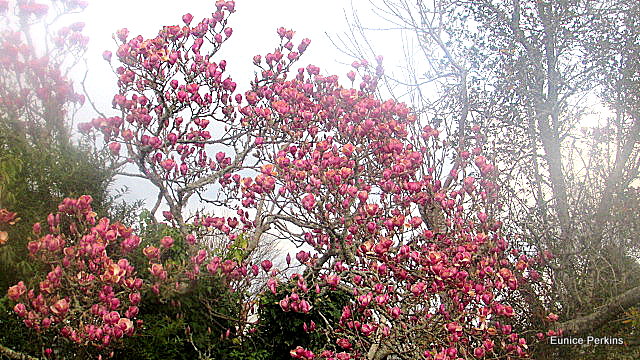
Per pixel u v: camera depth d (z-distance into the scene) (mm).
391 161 5352
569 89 8086
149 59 5148
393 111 5508
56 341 4496
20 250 4551
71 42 5184
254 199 6008
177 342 5277
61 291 4309
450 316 4641
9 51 4938
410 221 4715
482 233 4914
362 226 4871
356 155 5336
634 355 5848
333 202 5258
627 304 5477
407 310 4633
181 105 5418
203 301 5395
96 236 4348
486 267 4648
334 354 4711
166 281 4988
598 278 5996
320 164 5012
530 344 5559
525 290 5766
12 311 4555
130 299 4438
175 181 5660
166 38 5371
